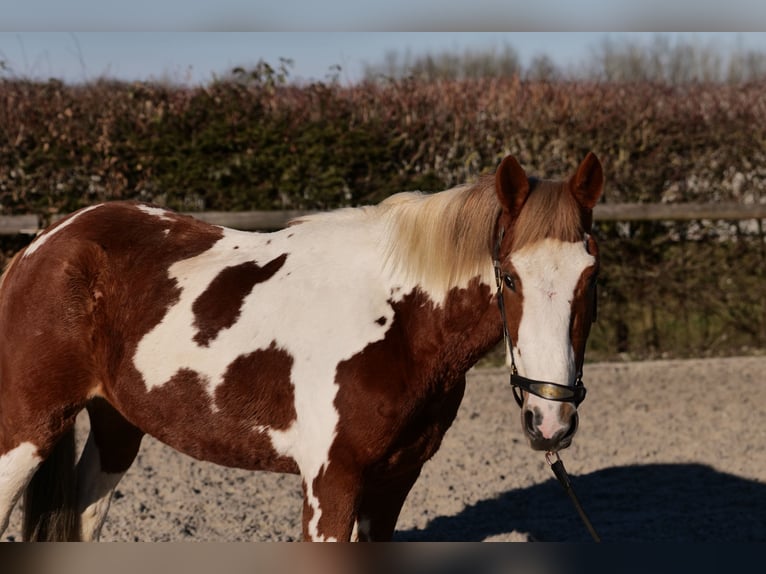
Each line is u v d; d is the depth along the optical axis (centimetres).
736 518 459
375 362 289
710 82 924
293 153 809
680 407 662
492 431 607
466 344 297
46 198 780
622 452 566
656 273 845
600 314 852
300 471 299
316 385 290
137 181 796
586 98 869
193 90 815
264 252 321
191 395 305
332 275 306
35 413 317
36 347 316
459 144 845
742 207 827
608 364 796
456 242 294
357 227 316
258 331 302
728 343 863
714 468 538
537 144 859
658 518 459
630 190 871
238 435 304
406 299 297
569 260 269
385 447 289
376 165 825
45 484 337
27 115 780
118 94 801
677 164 871
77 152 785
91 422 355
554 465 325
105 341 320
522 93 866
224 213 754
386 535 320
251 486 505
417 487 504
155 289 317
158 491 493
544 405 263
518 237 275
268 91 814
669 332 860
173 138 792
